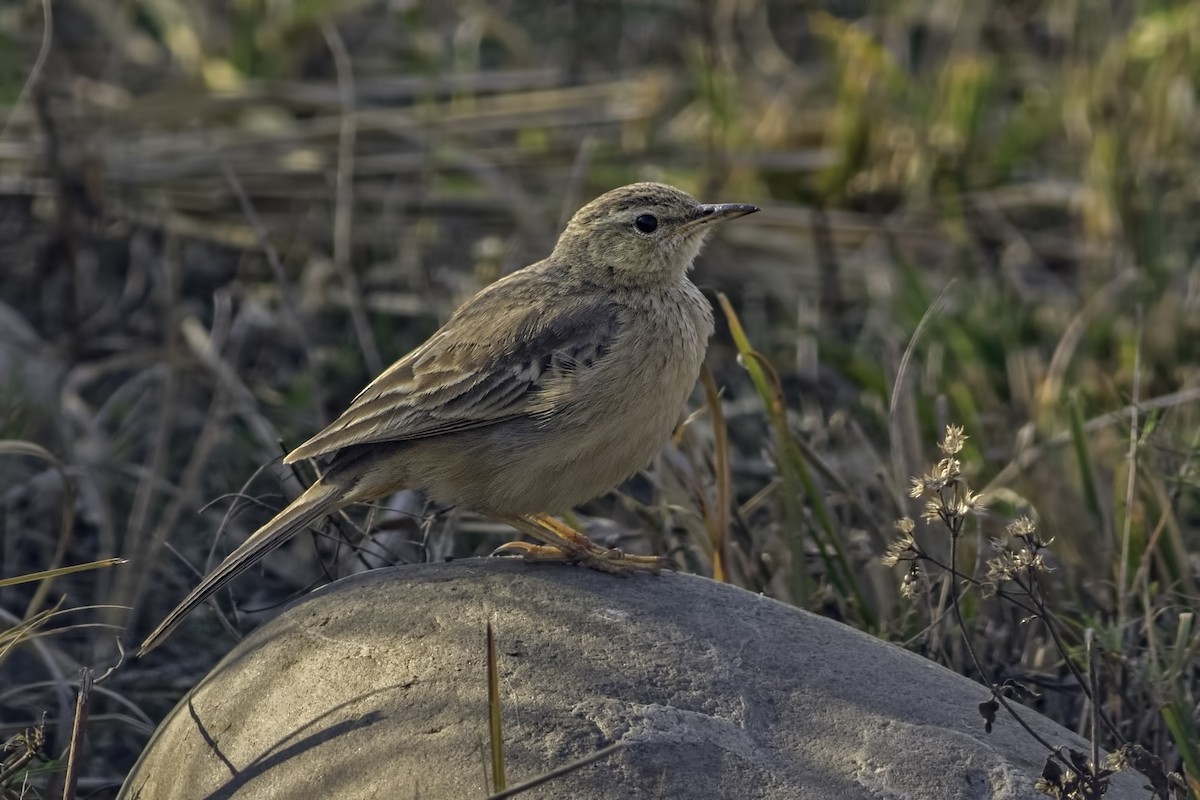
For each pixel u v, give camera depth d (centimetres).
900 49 1850
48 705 1077
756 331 1561
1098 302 1463
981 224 1667
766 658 772
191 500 1223
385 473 918
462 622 779
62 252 1535
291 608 823
